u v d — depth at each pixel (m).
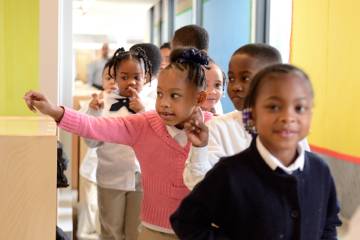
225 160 0.99
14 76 2.22
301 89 0.92
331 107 2.16
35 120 1.54
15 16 2.21
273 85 0.93
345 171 2.11
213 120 1.40
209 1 4.16
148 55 2.59
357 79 1.94
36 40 2.22
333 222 1.07
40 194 1.18
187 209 1.01
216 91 1.80
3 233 1.17
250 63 1.34
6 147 1.15
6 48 2.21
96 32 6.87
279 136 0.92
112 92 2.15
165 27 5.96
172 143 1.47
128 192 2.09
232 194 0.96
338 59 2.10
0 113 2.21
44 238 1.19
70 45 2.20
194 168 1.27
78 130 1.45
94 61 6.70
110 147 2.06
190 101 1.43
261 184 0.95
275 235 0.95
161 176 1.48
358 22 1.93
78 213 2.68
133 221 2.10
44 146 1.17
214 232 1.01
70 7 2.18
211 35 4.09
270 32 3.00
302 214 0.96
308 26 2.41
